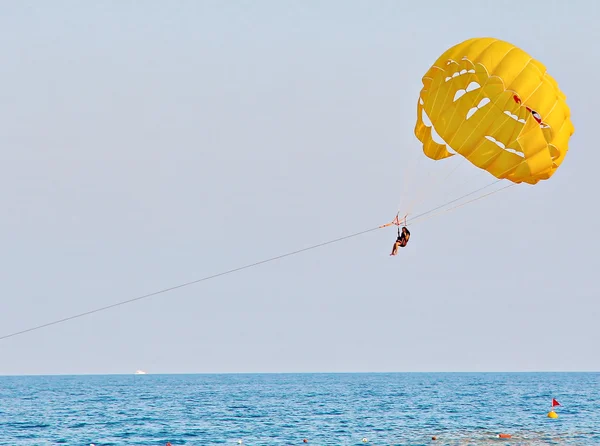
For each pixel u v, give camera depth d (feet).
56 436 517.55
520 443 450.30
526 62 354.54
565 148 359.87
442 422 581.53
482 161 364.99
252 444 465.06
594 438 473.67
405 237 351.46
